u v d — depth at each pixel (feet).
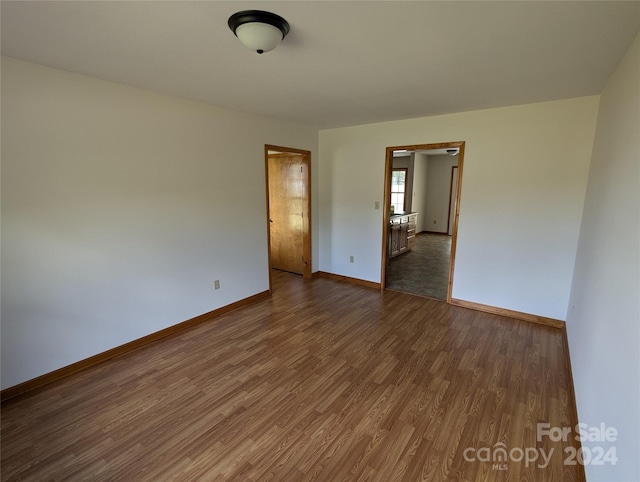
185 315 10.94
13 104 6.90
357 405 7.17
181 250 10.57
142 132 9.14
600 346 5.46
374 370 8.51
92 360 8.73
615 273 5.12
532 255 11.18
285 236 17.76
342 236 16.22
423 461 5.74
